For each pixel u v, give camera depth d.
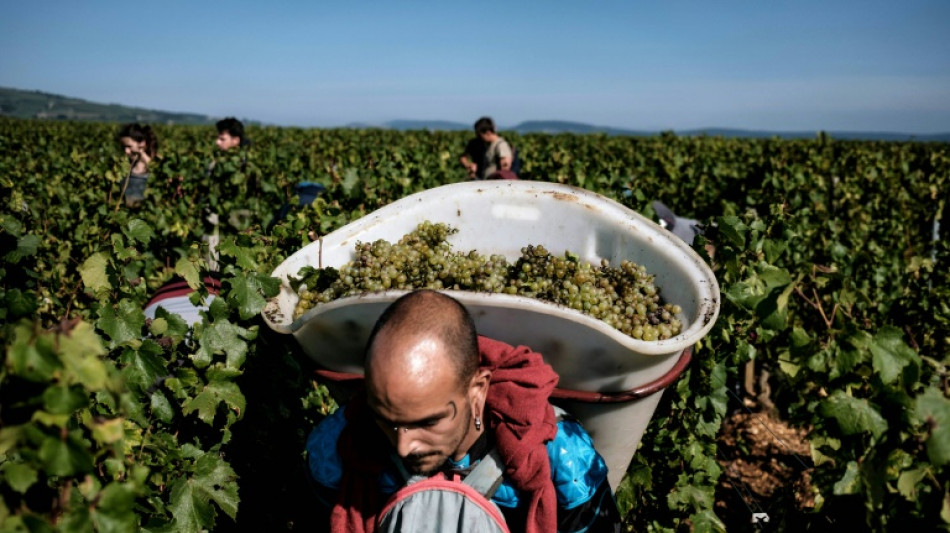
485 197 2.69
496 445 1.59
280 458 3.29
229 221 6.91
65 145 21.19
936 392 1.46
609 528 1.76
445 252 2.56
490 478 1.58
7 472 1.28
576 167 7.86
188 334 2.65
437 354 1.32
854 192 9.34
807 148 16.03
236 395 2.41
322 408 3.89
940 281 4.86
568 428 1.71
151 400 2.41
